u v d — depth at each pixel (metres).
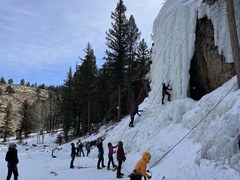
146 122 20.84
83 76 49.03
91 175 14.34
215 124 11.92
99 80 50.19
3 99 136.38
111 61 39.72
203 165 10.66
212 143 10.98
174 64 20.12
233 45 13.15
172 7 21.56
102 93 49.12
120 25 39.84
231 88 13.84
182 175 11.04
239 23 15.82
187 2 19.95
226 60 16.22
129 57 41.16
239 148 9.62
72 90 55.91
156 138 17.12
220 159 10.12
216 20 16.88
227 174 9.30
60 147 43.66
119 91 38.72
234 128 10.11
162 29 22.02
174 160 12.95
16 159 11.98
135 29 43.53
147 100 24.80
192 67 19.61
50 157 30.19
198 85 19.69
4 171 16.70
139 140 19.27
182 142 14.48
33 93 161.75
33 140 69.19
